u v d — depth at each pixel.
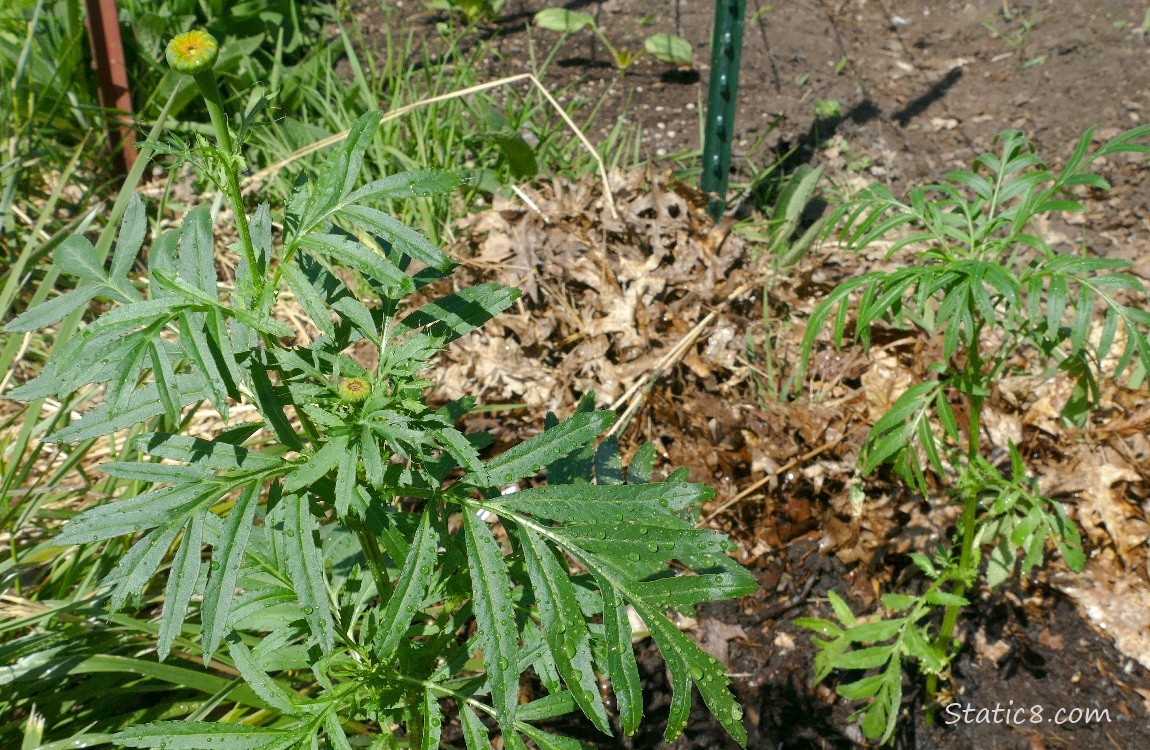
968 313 1.83
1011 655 2.55
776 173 4.16
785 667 2.55
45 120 3.89
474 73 4.50
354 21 4.78
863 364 3.12
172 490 1.30
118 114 3.85
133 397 1.36
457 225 3.68
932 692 2.44
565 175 3.95
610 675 1.28
